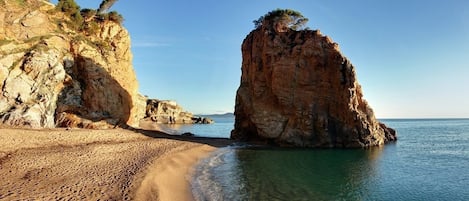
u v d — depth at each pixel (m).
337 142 52.12
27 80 44.28
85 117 53.25
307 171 31.47
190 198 20.55
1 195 16.64
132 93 67.56
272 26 60.88
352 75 52.50
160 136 53.69
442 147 55.81
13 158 25.44
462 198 22.95
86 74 54.78
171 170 27.53
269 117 55.72
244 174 28.89
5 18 46.41
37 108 43.78
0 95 41.28
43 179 20.48
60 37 53.00
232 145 52.31
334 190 24.33
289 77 55.28
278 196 22.03
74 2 60.09
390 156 43.12
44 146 32.28
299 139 52.47
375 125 58.06
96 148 34.00
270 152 44.94
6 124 39.00
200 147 45.19
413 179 28.81
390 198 22.73
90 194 18.28
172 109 148.00
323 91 54.34
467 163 38.25
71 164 25.39
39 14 51.62
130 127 61.81
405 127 156.12
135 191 19.55
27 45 47.22
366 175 30.25
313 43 55.38
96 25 63.09
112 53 63.38
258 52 61.50
